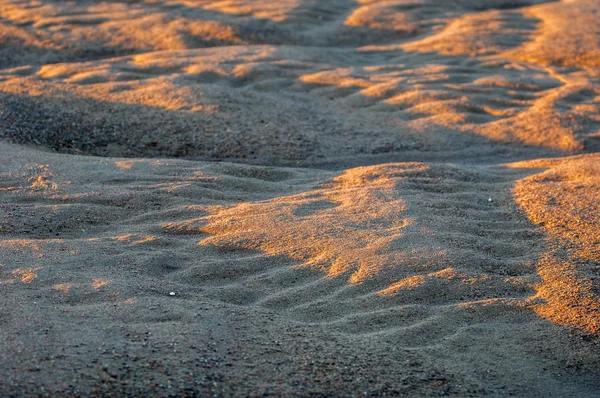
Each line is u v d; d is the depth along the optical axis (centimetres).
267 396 363
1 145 791
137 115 950
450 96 1067
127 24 1460
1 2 1608
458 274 511
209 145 885
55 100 980
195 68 1140
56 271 486
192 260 533
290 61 1209
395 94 1082
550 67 1251
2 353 373
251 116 970
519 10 1630
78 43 1374
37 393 346
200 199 657
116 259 519
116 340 398
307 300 484
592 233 586
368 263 521
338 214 610
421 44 1405
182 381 367
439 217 612
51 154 773
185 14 1517
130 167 732
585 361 430
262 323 439
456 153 906
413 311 470
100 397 348
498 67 1246
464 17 1571
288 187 708
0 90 1008
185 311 441
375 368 399
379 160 878
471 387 397
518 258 547
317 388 375
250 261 530
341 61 1278
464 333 451
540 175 737
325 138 930
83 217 603
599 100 1067
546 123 980
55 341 390
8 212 598
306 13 1552
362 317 461
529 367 424
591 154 835
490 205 659
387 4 1639
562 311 473
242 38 1395
